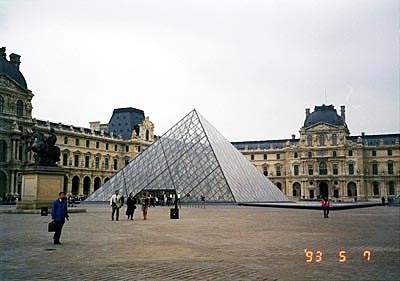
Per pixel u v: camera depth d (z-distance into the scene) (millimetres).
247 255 19906
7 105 130375
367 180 197875
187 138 91312
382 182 195500
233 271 16188
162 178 83188
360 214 60094
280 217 48125
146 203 44812
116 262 18016
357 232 31016
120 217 47375
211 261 18312
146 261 18266
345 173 198125
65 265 17297
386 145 195625
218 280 14633
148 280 14594
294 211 62938
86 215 50719
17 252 20625
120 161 185250
